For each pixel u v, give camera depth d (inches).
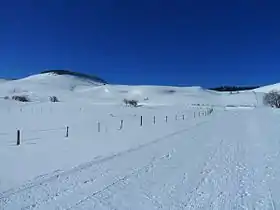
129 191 371.2
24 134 949.2
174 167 497.7
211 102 7071.9
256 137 874.8
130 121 1497.3
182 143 761.6
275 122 1417.3
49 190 373.7
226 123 1386.6
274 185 392.5
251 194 356.5
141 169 483.5
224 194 357.4
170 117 1877.5
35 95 6683.1
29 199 339.9
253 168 486.6
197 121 1523.1
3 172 460.8
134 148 687.7
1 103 3046.3
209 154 612.1
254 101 7052.2
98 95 7682.1
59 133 978.1
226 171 468.8
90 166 505.0
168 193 363.6
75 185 395.2
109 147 703.1
